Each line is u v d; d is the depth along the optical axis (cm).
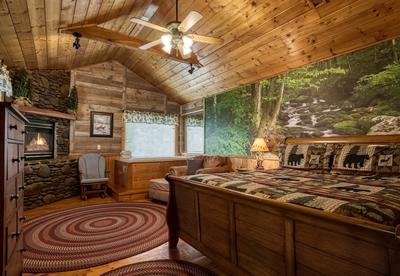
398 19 257
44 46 376
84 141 550
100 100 576
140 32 430
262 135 437
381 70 285
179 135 699
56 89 511
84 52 471
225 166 485
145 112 638
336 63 329
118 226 324
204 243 211
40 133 475
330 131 335
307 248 125
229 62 434
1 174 118
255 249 157
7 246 127
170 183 262
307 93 366
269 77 425
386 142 271
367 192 152
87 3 294
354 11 268
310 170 297
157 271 208
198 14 225
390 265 91
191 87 579
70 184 507
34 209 411
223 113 533
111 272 208
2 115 119
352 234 103
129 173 504
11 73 421
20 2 242
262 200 145
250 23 333
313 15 289
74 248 256
